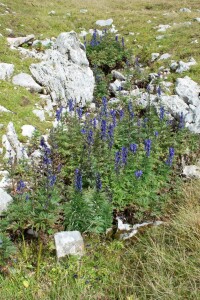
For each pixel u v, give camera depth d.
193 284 6.56
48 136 10.66
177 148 10.61
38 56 15.71
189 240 7.30
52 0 27.03
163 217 8.59
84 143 9.74
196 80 14.86
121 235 8.10
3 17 19.23
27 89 13.34
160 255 6.98
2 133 10.05
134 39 20.22
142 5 28.73
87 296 6.57
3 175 8.95
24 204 7.70
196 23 20.86
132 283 6.70
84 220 7.91
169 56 17.47
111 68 17.67
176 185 9.32
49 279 7.00
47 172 8.44
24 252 7.38
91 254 7.65
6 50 15.06
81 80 14.35
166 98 13.23
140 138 10.47
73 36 16.05
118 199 8.62
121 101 13.58
